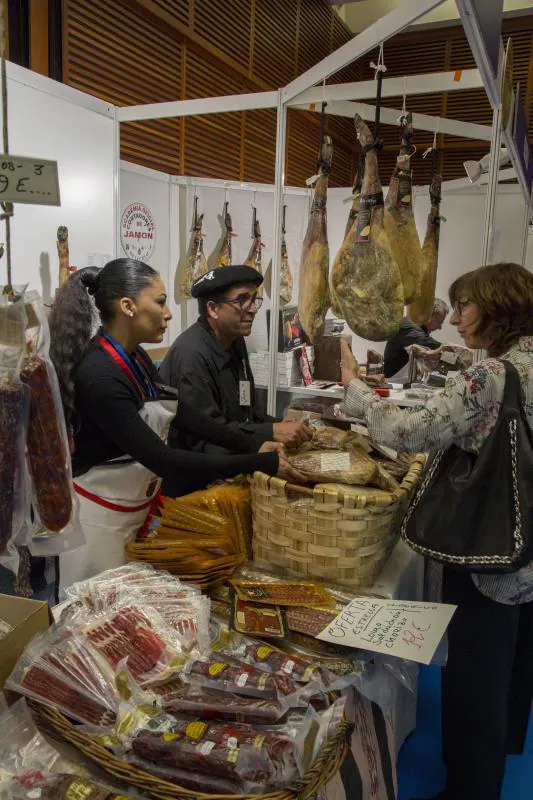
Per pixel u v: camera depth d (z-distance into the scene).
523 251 4.47
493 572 1.30
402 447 1.40
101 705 0.96
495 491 1.31
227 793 0.82
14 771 0.91
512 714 1.83
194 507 1.46
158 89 4.31
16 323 1.04
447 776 1.59
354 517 1.30
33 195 1.11
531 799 1.75
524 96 6.34
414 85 2.24
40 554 1.18
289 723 0.91
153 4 4.06
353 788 1.05
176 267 4.29
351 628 1.13
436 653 1.24
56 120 2.61
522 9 6.11
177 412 1.83
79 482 1.54
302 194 4.58
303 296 2.11
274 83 5.74
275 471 1.45
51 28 3.34
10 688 1.00
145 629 1.09
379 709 1.32
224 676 0.99
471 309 1.44
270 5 5.50
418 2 1.59
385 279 1.81
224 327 2.26
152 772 0.86
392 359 3.86
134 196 3.78
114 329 1.58
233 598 1.27
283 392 3.54
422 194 4.61
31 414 1.10
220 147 5.12
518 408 1.32
